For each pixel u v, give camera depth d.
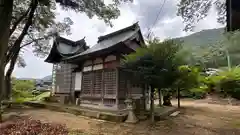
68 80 13.66
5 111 9.23
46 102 13.26
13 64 12.40
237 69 12.91
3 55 3.16
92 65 11.09
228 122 7.45
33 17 11.45
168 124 6.95
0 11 3.13
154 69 6.67
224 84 13.30
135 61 7.10
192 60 10.73
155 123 7.09
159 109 9.91
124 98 9.40
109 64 9.88
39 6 10.92
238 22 3.71
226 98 16.41
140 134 5.63
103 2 7.56
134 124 6.89
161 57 6.84
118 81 9.22
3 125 4.85
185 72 8.29
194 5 5.93
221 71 14.69
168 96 12.39
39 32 13.33
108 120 7.61
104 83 9.99
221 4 5.55
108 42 11.83
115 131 5.92
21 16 10.47
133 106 8.31
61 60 14.21
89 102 10.69
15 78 16.91
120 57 9.32
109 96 9.48
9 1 3.29
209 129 6.30
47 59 15.60
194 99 19.08
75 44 17.00
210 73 16.91
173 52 7.07
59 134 4.71
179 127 6.54
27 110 10.26
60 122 6.86
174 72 7.04
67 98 12.79
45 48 14.79
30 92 18.02
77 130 5.75
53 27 13.28
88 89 11.05
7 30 3.24
